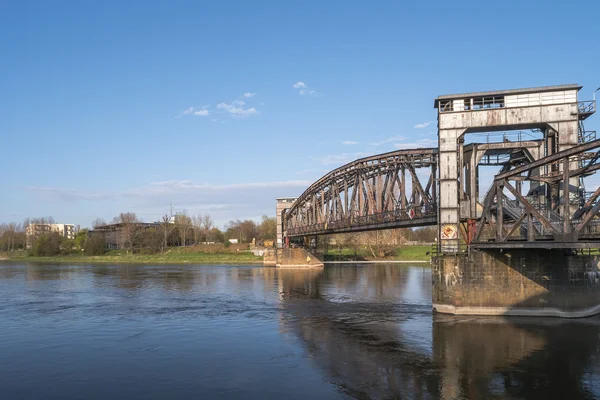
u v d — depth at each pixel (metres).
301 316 40.09
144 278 77.81
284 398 20.78
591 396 20.88
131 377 23.83
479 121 37.97
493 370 24.33
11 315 41.28
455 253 37.56
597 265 36.34
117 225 181.75
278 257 108.75
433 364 25.44
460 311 36.91
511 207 37.69
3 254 176.75
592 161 29.00
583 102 36.31
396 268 100.38
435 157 43.09
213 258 133.25
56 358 27.31
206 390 21.86
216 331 34.22
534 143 38.12
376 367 25.05
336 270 95.44
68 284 68.19
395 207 50.59
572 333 31.38
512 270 36.38
